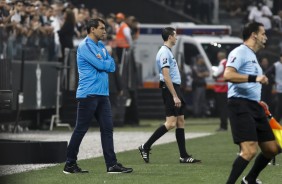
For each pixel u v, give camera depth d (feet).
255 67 98.07
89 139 180.34
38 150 130.31
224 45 293.64
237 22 401.08
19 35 199.41
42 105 215.10
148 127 234.58
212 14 382.01
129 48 242.99
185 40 291.38
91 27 114.93
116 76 225.76
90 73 114.52
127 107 242.78
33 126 220.64
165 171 119.14
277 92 229.86
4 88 185.78
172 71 130.72
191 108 290.15
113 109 229.45
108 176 112.88
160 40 296.92
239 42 295.89
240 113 96.37
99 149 155.53
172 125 130.52
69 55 222.89
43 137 184.96
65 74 223.51
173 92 129.39
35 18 210.59
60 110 226.17
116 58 226.17
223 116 215.10
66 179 109.81
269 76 231.50
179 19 371.56
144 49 296.92
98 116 115.44
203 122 261.03
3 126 199.82
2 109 136.67
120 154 145.89
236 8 404.77
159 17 368.07
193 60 290.76
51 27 220.64
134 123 243.40
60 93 223.51
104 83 115.03
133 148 159.53
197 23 375.04
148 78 295.69
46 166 125.90
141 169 121.39
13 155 129.49
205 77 287.07
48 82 219.61
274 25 347.97
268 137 97.91
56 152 130.93
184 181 108.47
